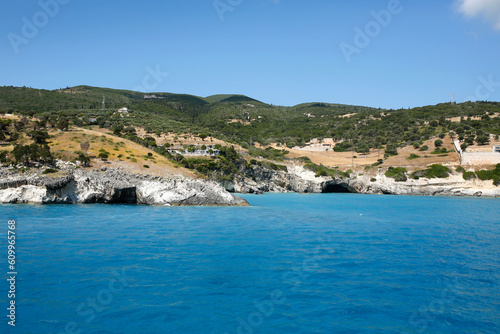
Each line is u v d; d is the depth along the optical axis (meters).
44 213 47.78
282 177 127.25
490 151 127.12
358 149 167.62
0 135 75.19
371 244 34.25
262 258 27.62
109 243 31.33
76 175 60.69
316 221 50.03
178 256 27.47
